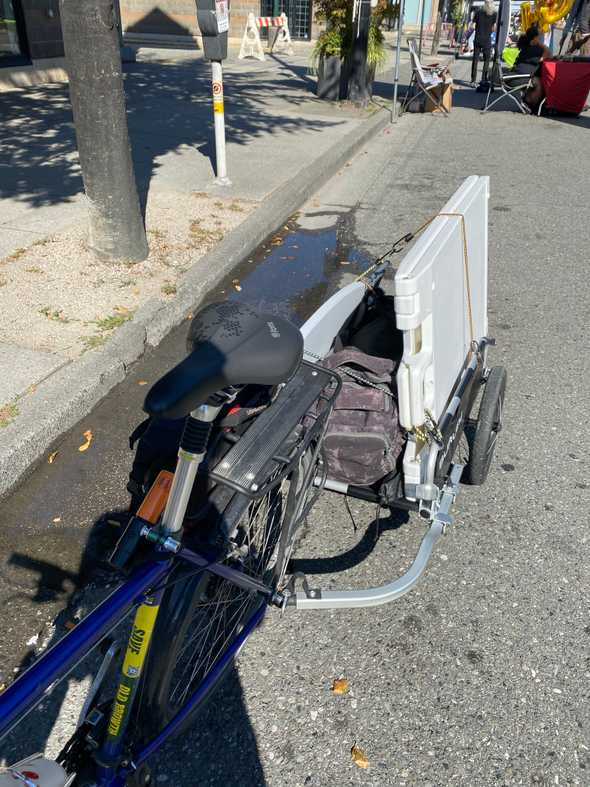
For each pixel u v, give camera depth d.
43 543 3.00
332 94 13.45
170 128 10.29
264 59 20.16
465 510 3.35
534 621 2.76
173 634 1.82
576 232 7.25
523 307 5.55
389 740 2.29
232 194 7.47
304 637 2.65
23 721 2.29
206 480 1.88
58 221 6.19
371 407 2.49
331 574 2.94
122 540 1.72
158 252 5.75
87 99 4.85
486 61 17.28
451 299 2.72
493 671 2.54
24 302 4.73
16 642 2.55
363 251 6.56
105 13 4.62
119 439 3.69
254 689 2.44
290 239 6.80
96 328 4.46
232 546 2.01
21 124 9.82
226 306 1.72
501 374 3.50
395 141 11.30
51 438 3.56
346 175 9.19
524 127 12.77
